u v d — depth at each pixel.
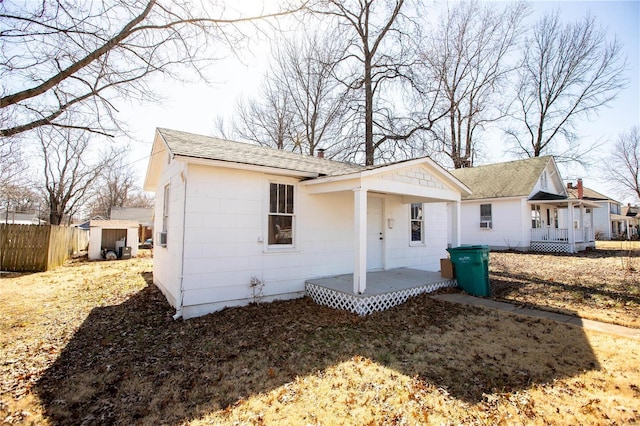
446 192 8.51
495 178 20.25
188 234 5.84
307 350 4.38
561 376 3.57
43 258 11.98
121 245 16.97
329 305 6.62
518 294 7.61
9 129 4.41
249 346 4.52
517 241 18.06
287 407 3.05
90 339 4.84
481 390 3.29
